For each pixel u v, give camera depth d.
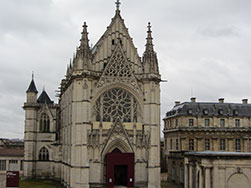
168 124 98.25
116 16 72.50
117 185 68.62
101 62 69.94
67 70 87.81
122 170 70.06
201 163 49.22
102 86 68.00
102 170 65.69
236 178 47.69
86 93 65.94
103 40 70.88
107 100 68.69
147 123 69.25
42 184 78.56
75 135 65.88
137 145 67.94
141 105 69.88
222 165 47.59
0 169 97.69
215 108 93.50
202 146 88.56
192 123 89.75
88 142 65.25
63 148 80.69
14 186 59.12
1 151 100.62
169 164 88.88
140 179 67.38
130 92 69.75
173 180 85.88
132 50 72.06
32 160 89.56
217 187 47.09
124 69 69.81
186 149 87.12
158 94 70.94
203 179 49.00
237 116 92.56
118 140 66.94
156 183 67.81
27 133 90.19
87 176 64.12
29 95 92.38
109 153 65.62
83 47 67.44
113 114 68.44
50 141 91.50
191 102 93.75
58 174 83.56
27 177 88.50
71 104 69.38
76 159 64.81
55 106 92.81
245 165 47.88
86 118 65.50
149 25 72.81
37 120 91.75
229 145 90.12
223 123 91.81
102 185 65.38
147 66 70.56
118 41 70.12
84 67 66.31
